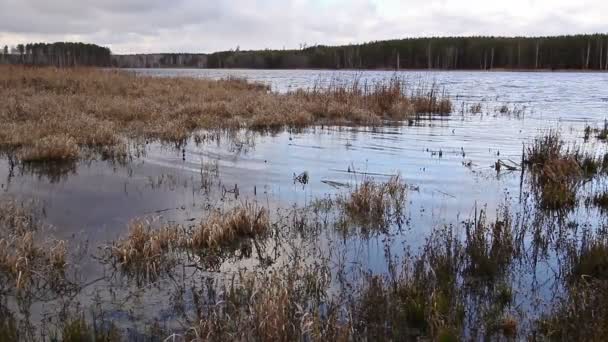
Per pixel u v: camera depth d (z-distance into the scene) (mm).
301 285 5422
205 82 29594
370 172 10477
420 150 12891
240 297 5129
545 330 4566
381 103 21016
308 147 13133
